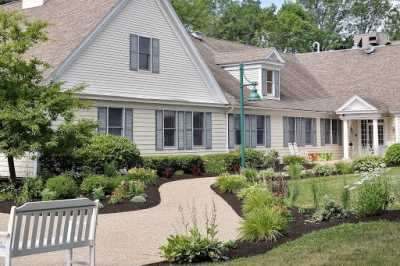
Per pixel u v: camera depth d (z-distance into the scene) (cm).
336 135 3638
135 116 2317
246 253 895
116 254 938
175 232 1129
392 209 1188
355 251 834
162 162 2241
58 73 2017
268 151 2938
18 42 1588
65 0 2483
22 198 1480
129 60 2308
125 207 1442
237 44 3734
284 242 955
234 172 2433
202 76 2672
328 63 4041
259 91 3033
